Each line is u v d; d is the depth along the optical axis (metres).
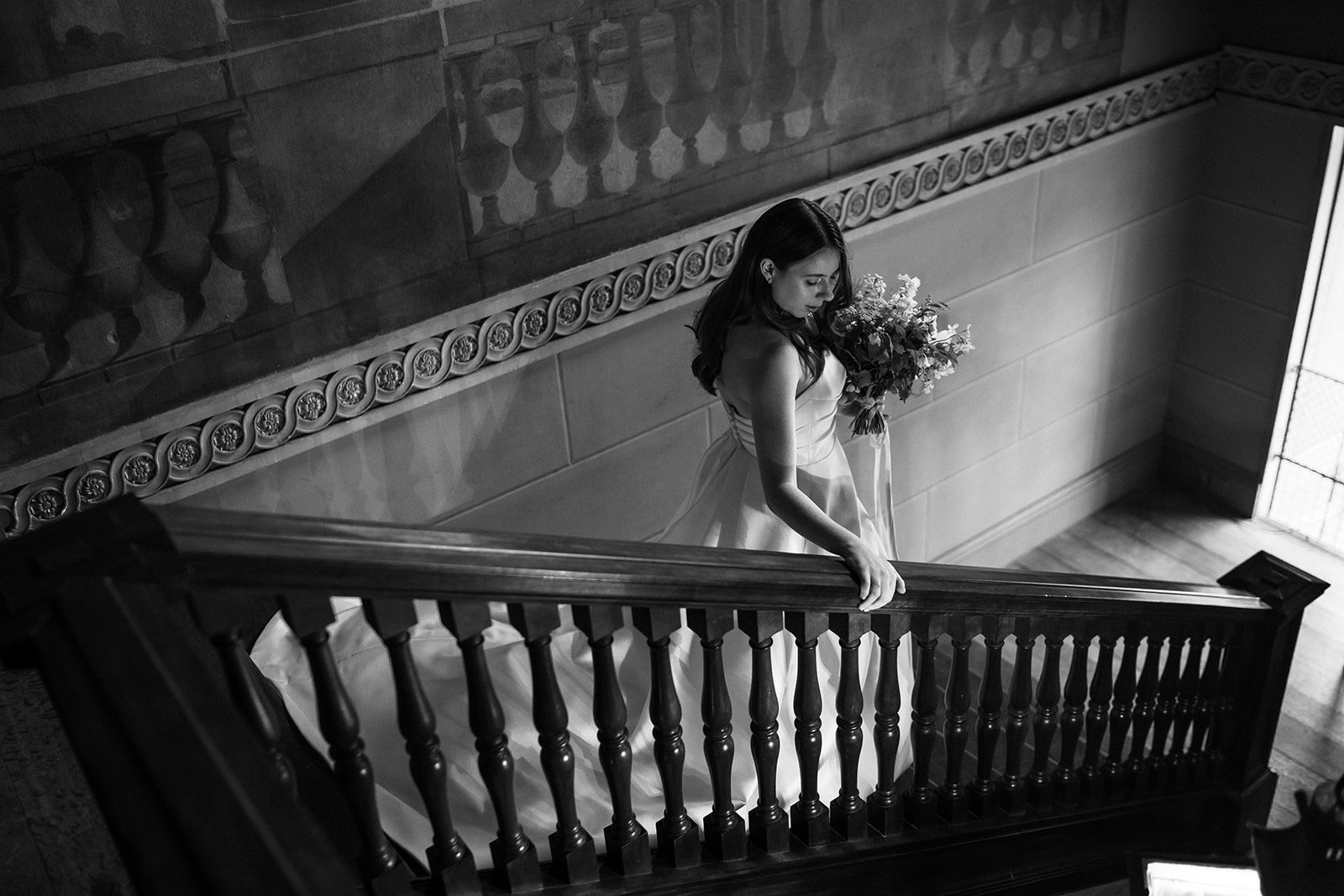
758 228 2.81
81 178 2.75
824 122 4.07
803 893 2.60
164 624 1.24
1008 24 4.41
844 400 3.23
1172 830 3.81
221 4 2.78
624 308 3.85
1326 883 1.62
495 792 1.92
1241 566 3.64
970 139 4.50
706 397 4.26
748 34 3.71
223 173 2.94
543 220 3.56
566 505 4.07
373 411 3.44
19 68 2.58
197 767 1.05
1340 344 5.50
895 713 2.68
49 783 2.12
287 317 3.19
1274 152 5.27
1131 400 6.07
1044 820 3.23
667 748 2.20
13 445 2.88
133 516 1.34
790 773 3.27
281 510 3.40
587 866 2.12
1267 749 3.90
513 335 3.64
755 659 2.30
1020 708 3.03
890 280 4.61
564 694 3.14
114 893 1.86
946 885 3.00
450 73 3.19
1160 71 5.05
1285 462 5.93
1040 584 2.76
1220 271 5.75
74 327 2.86
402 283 3.36
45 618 1.21
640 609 2.02
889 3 4.02
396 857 1.81
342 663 3.10
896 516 5.27
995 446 5.51
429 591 1.64
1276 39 5.07
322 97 3.01
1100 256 5.39
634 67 3.52
